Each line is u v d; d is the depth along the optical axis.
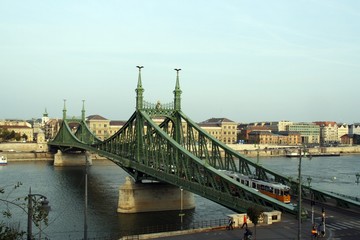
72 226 82.06
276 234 51.56
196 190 73.62
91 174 165.88
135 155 98.31
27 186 130.88
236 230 54.38
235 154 90.00
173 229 78.81
